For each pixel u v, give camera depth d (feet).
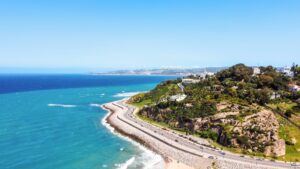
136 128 464.65
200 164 313.32
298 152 334.85
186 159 327.47
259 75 601.21
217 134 384.47
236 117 381.40
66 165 318.65
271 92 485.56
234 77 615.57
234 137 356.79
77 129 486.38
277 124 372.58
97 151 368.89
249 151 339.36
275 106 440.86
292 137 355.56
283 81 562.25
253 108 399.03
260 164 298.56
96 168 310.65
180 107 479.41
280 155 330.34
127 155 354.54
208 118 410.11
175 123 460.14
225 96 461.78
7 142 398.01
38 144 393.91
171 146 364.79
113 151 369.50
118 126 490.90
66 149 375.25
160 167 314.35
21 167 309.01
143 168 311.47
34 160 331.36
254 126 359.87
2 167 307.37
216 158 315.78
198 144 369.71
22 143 395.55
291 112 406.82
